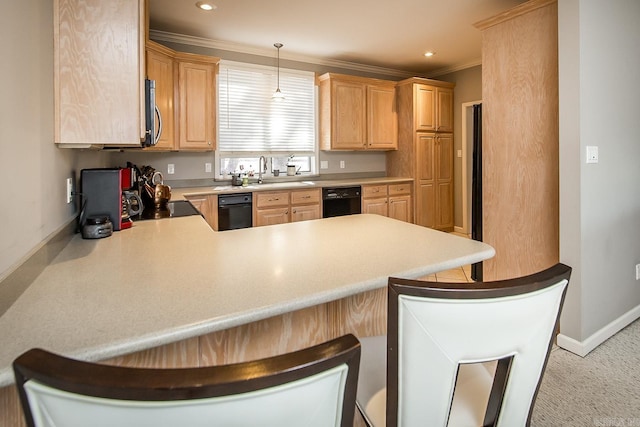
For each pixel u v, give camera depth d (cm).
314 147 505
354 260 129
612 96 236
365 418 99
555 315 85
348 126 497
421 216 530
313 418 54
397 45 444
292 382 50
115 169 187
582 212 220
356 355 55
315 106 501
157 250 148
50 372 46
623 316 257
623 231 252
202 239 168
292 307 94
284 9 338
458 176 557
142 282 108
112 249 150
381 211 498
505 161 281
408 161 530
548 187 254
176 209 269
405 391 80
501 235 287
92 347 72
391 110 534
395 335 78
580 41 212
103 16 150
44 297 97
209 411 47
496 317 76
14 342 73
